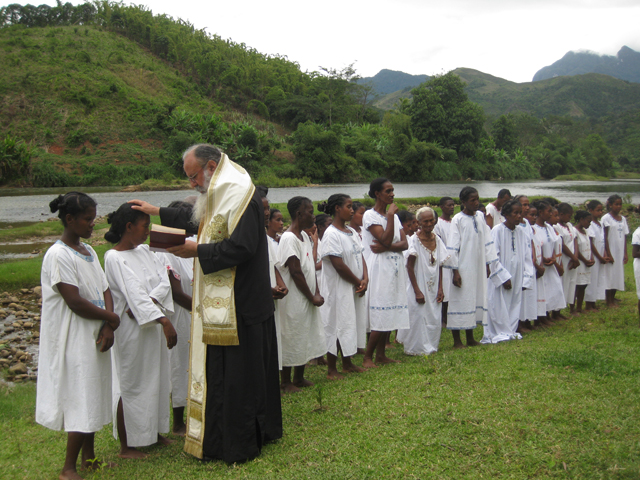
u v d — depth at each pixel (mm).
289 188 52219
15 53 84875
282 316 4945
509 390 4125
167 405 3971
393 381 4676
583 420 3490
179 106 76875
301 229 5031
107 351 3457
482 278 6617
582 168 100188
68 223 3369
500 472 2924
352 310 5367
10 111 69188
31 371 7250
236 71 98062
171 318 4301
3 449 3938
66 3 119812
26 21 116062
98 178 55719
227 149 63344
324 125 87125
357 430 3609
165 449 3809
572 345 5543
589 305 8680
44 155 59781
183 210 4055
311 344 5012
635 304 8555
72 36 101812
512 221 6828
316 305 4965
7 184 52438
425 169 73000
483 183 67500
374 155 70250
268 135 77875
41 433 4332
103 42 102312
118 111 73000
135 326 3723
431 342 6258
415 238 6152
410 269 6113
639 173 111438
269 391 3609
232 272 3365
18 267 12016
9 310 9781
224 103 94250
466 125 82000
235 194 3365
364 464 3088
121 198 37344
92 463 3471
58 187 52781
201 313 3420
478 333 7516
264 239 3572
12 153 52344
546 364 4812
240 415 3326
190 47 106750
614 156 128000
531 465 2984
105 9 114250
